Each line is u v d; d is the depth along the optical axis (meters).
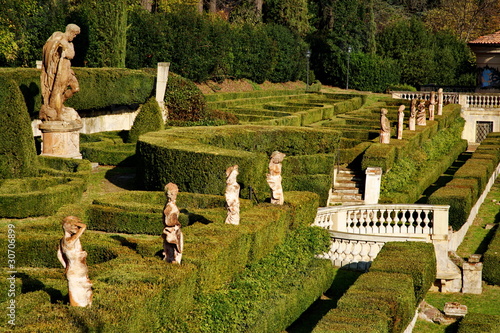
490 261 22.67
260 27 65.19
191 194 22.88
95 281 13.46
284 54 66.81
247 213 20.31
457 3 82.25
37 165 25.61
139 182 26.62
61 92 28.59
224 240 16.98
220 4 73.38
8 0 41.44
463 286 21.89
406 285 17.34
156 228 20.20
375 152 31.64
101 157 31.12
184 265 14.94
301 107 50.31
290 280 18.67
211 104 48.75
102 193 25.72
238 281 17.30
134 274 13.98
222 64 58.09
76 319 11.62
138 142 26.70
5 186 22.83
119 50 44.59
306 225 22.73
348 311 15.42
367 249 22.50
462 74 73.94
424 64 72.44
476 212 32.91
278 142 31.19
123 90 37.09
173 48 52.59
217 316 14.93
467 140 53.84
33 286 14.09
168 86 39.16
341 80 72.44
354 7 71.75
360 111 50.62
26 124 24.97
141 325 12.77
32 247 17.00
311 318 18.77
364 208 25.77
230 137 29.09
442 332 18.38
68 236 12.07
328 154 30.88
